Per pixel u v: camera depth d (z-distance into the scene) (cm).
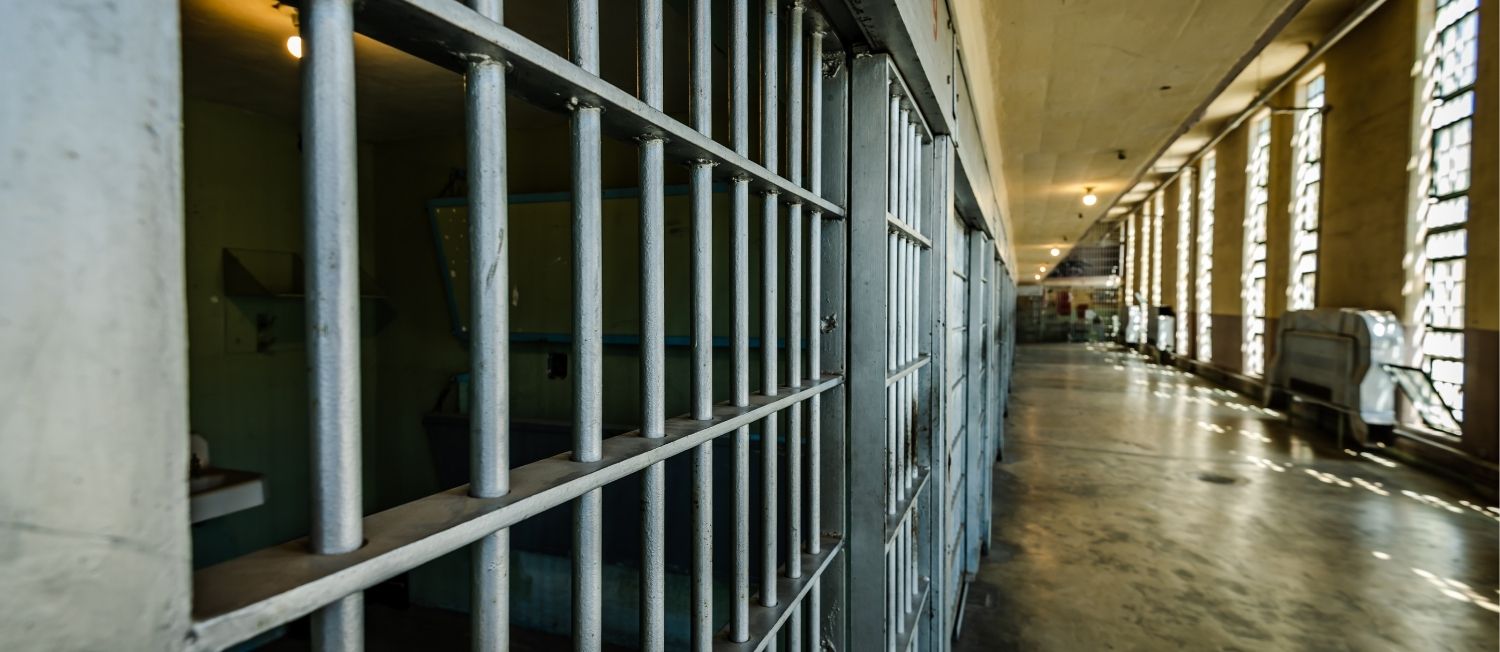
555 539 265
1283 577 347
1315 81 835
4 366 22
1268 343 948
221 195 246
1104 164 658
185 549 28
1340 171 752
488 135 48
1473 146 534
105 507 25
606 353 241
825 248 138
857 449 140
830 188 136
